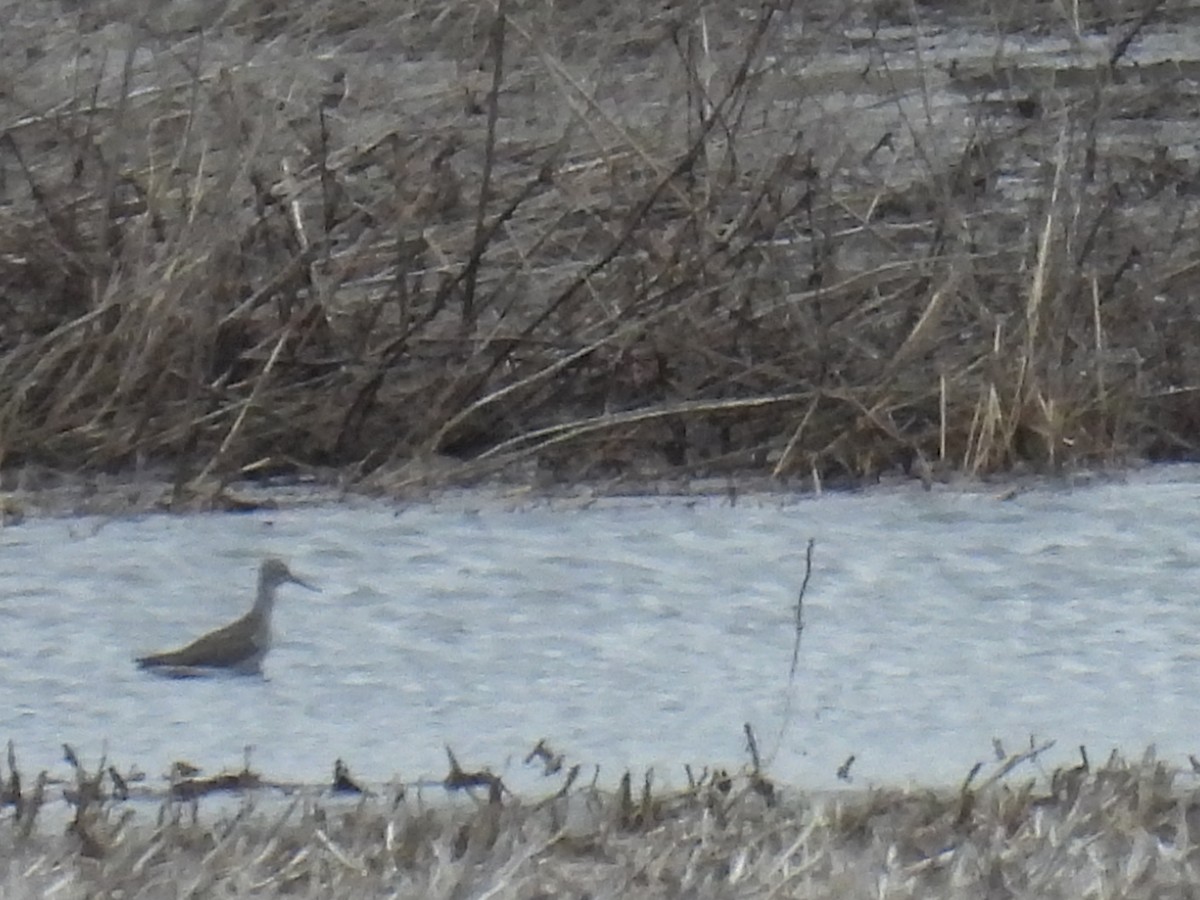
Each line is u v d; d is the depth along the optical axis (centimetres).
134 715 1309
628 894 985
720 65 1905
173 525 1669
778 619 1470
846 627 1455
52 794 1155
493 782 1114
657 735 1256
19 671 1389
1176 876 1012
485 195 1788
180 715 1307
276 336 1805
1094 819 1084
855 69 2128
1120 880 1002
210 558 1600
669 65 1916
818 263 1820
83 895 983
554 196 1870
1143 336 1869
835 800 1115
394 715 1302
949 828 1078
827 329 1814
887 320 1836
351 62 2017
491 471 1775
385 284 1838
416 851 1043
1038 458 1789
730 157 1825
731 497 1725
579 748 1234
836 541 1625
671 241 1842
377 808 1110
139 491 1730
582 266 1850
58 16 2036
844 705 1307
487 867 1016
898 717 1284
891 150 1988
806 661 1388
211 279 1781
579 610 1492
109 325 1791
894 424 1803
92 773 1191
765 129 1888
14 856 1038
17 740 1265
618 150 1867
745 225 1825
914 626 1455
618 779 1171
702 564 1578
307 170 1839
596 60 1962
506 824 1070
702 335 1828
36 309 1820
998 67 2186
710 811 1093
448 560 1591
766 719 1281
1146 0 2664
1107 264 1895
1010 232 1928
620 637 1438
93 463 1773
